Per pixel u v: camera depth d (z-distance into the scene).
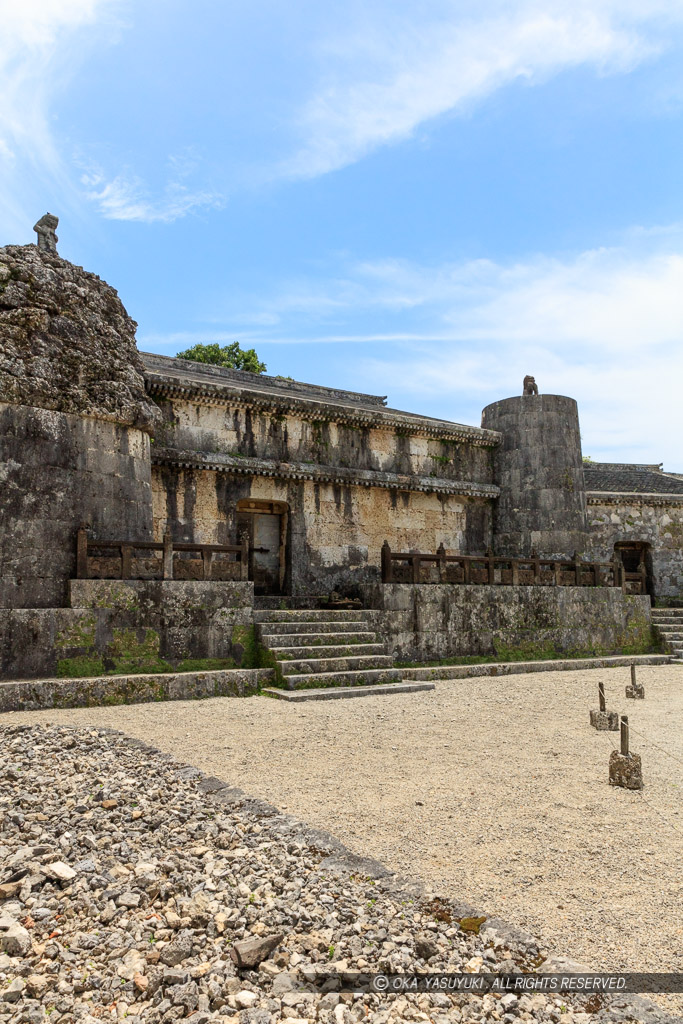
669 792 5.98
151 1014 3.25
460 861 4.48
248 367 33.28
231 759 6.77
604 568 21.23
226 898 4.12
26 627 9.73
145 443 13.06
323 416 16.55
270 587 16.31
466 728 8.44
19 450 10.87
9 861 4.61
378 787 5.96
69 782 5.90
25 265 11.47
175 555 14.22
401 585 13.78
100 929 3.92
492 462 19.77
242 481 15.41
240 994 3.30
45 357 11.45
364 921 3.76
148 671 10.55
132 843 4.85
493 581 15.49
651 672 14.32
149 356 18.64
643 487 23.69
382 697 10.50
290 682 10.71
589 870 4.38
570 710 9.82
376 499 17.48
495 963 3.41
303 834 4.82
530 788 6.02
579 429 19.67
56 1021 3.22
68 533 11.29
